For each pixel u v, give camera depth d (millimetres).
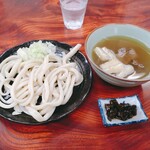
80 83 325
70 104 303
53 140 275
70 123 292
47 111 287
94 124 291
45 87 302
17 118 284
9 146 270
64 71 323
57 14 450
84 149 267
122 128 286
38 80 313
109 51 346
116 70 316
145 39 357
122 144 272
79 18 410
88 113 303
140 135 280
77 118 297
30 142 274
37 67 330
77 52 360
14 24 430
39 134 281
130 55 350
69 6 396
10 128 287
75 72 322
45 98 294
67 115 300
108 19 441
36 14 450
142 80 285
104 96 322
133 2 479
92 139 276
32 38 403
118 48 361
